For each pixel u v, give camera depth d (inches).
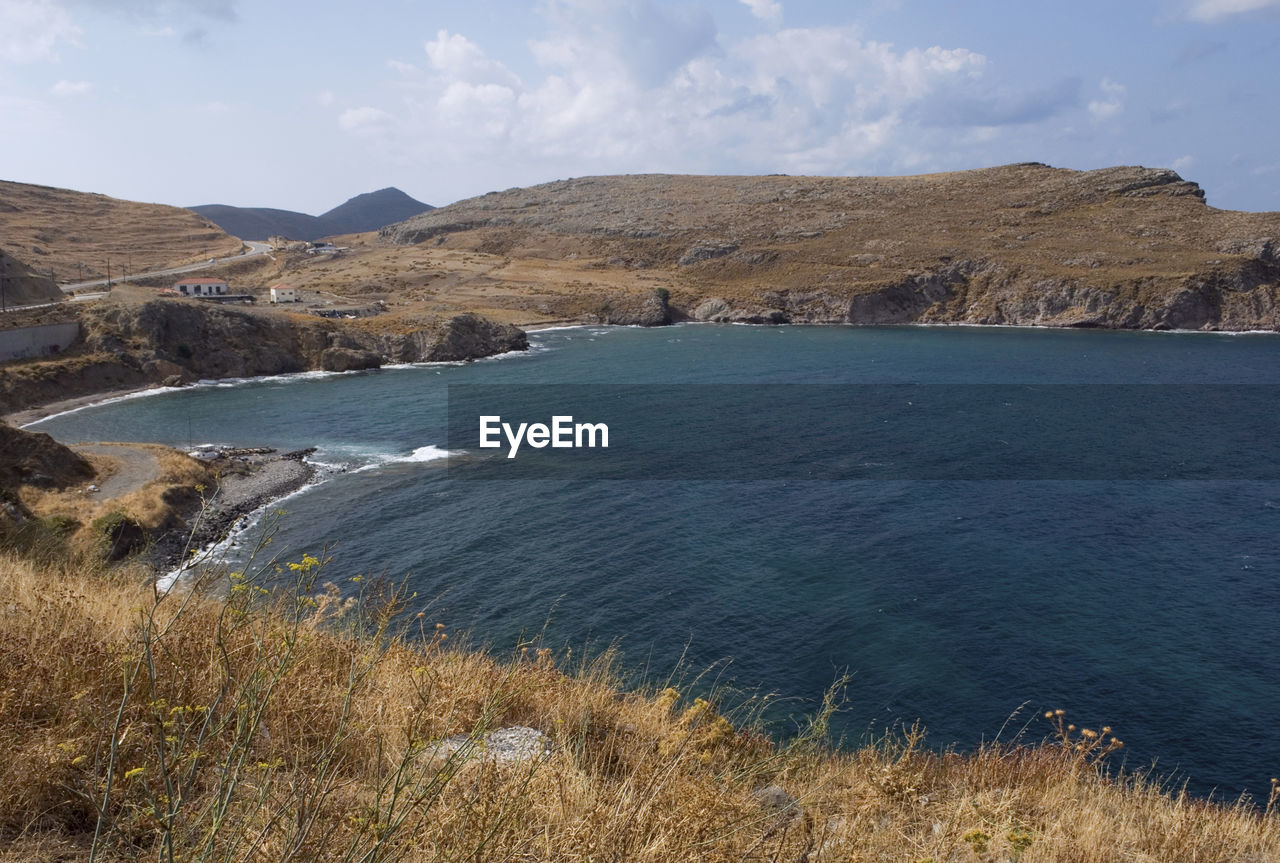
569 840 156.1
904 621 1253.1
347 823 152.7
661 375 3924.7
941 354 4626.0
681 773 224.5
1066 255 6624.0
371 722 209.3
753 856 174.9
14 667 200.7
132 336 3769.7
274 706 199.6
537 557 1526.8
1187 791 859.4
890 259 7062.0
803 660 1123.9
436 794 157.8
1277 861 283.7
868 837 224.8
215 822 130.3
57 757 165.2
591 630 1203.2
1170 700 1043.9
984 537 1663.4
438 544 1604.3
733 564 1491.1
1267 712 1016.9
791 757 288.5
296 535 1664.6
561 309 6387.8
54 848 150.3
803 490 1996.8
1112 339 5295.3
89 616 268.1
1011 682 1081.4
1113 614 1294.3
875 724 964.6
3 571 336.5
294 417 3011.8
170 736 159.6
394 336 4544.8
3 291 4488.2
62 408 3159.5
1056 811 298.7
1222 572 1485.0
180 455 2119.8
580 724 261.6
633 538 1636.3
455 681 252.2
